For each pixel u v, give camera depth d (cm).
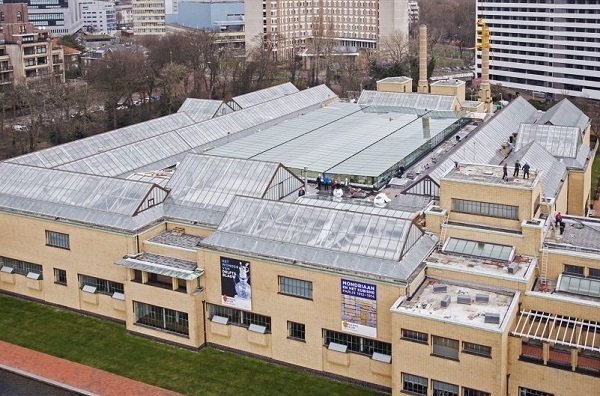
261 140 13425
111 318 9481
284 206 8638
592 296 7531
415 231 8156
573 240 8369
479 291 7681
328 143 13012
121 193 9650
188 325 8694
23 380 8338
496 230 8281
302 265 7938
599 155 17950
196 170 10188
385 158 11781
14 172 10638
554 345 7025
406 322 7206
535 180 8412
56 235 9738
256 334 8394
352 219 8219
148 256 9106
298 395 7788
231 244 8462
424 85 17675
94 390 8012
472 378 6981
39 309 9900
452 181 8506
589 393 6806
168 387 8025
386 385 7744
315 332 8056
